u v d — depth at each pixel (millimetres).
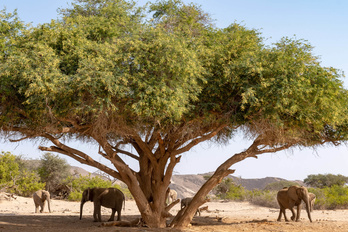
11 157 39312
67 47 12086
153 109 11711
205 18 15727
